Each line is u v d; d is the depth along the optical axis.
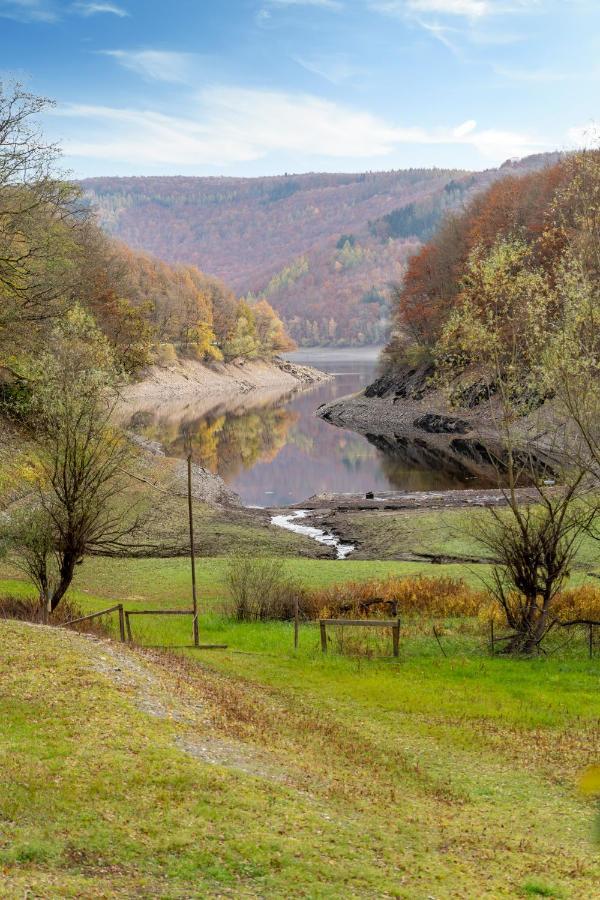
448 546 48.56
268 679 24.86
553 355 26.12
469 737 20.22
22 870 10.42
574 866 13.18
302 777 16.05
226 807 13.34
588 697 23.41
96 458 30.03
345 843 12.91
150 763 14.53
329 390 191.50
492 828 14.88
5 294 53.06
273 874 11.37
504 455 85.12
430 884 11.80
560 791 17.00
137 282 171.25
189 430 115.44
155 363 175.12
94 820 12.22
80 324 45.56
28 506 32.84
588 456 28.95
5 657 19.64
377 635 30.81
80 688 18.12
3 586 35.47
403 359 141.88
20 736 15.10
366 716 21.88
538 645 28.28
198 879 10.97
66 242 56.59
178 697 19.62
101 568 43.75
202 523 55.22
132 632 30.56
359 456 93.62
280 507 65.12
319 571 42.66
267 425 124.38
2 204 50.03
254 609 34.72
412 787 16.89
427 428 113.19
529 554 28.17
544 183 105.06
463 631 31.16
